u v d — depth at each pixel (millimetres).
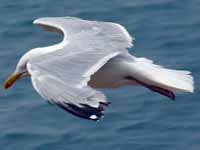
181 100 19469
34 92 20125
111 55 10852
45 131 18688
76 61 10430
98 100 9664
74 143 18250
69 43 11070
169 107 19281
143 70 12156
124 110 19250
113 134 18438
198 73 20812
